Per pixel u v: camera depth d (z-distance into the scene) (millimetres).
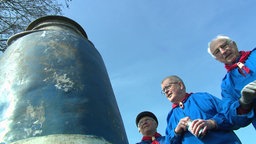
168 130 3506
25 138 1988
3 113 2168
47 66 2393
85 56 2613
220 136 3020
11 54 2582
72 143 1937
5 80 2385
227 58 3328
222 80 3414
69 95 2234
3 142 1989
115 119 2369
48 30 2768
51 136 1969
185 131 3160
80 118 2123
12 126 2061
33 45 2562
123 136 2334
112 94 2617
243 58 3305
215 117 3068
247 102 2873
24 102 2174
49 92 2223
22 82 2305
